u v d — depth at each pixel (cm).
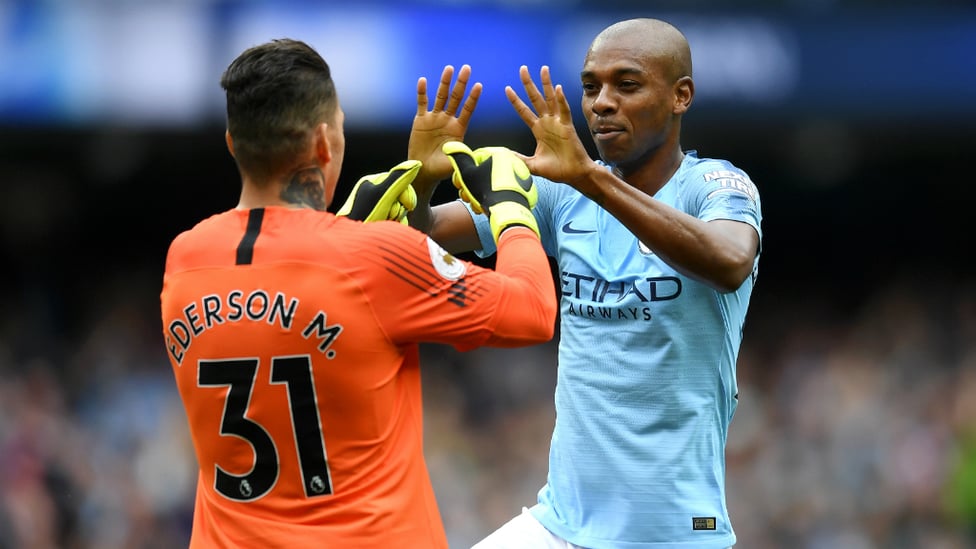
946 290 5059
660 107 1195
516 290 1048
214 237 1041
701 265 1089
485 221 1311
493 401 4084
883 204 5316
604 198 1090
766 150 4600
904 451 3703
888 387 4044
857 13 3716
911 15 3738
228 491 1027
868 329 4684
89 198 4884
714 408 1216
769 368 4441
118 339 4125
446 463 3650
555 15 3531
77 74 3356
